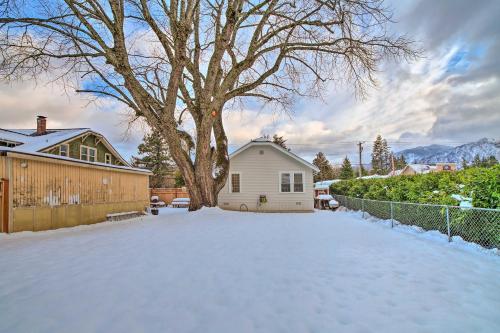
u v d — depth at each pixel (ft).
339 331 7.59
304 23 38.09
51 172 32.71
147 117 35.86
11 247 19.60
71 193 35.65
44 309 8.90
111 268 13.20
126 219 43.70
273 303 9.34
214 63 38.86
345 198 60.39
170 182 116.37
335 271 12.78
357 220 36.86
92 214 39.29
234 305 9.18
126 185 48.60
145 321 8.08
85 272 12.67
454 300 9.60
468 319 8.21
